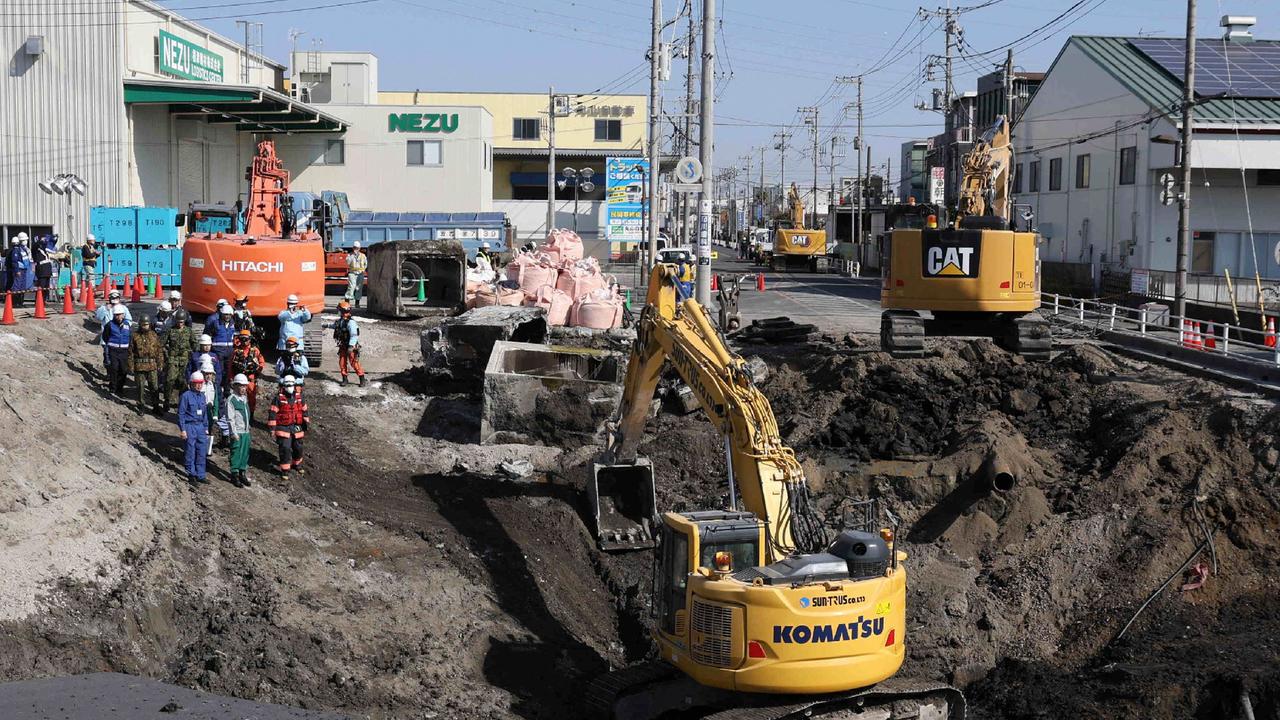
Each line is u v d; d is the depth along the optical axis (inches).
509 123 3715.6
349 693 590.6
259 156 1342.3
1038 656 751.1
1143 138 2087.8
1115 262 2223.2
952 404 1040.2
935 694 581.6
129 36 1813.5
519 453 1003.9
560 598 777.6
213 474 816.3
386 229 2069.4
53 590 578.2
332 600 681.6
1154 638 734.5
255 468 864.9
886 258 1190.9
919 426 992.9
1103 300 2027.6
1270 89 2071.9
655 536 869.8
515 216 3309.5
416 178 2647.6
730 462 617.0
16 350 933.8
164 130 1934.1
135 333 907.4
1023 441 957.8
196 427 781.9
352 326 1145.4
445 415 1074.7
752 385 616.7
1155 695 651.5
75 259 1508.4
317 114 2199.8
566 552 839.7
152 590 619.8
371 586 713.0
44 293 1295.5
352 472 921.5
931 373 1114.1
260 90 1809.8
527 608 745.0
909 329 1170.6
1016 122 2551.7
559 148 3590.1
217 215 1615.4
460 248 1590.8
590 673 688.4
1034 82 3206.2
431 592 725.3
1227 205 2075.5
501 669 668.1
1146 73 2193.7
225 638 607.8
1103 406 1025.5
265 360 1161.4
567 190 3651.6
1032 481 908.6
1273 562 789.2
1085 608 780.6
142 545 655.8
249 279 1083.9
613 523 884.0
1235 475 862.5
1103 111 2278.5
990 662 751.7
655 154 1795.0
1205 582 777.6
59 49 1743.4
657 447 1010.7
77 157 1759.4
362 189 2647.6
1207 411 947.3
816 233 3415.4
